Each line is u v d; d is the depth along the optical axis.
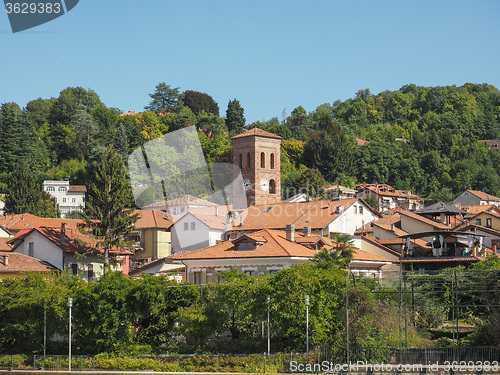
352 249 89.00
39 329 67.00
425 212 118.44
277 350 61.59
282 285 62.50
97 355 63.00
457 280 64.06
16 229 125.88
